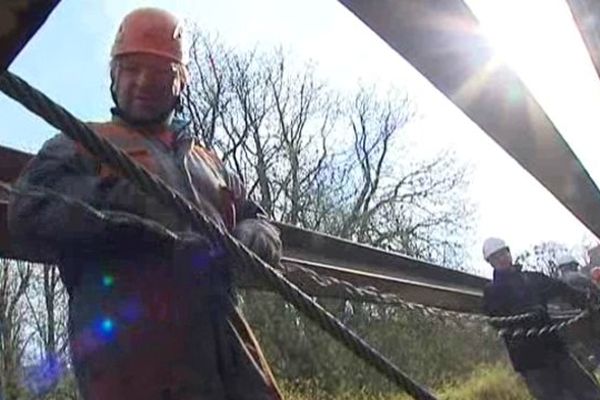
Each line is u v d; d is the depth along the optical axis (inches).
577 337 313.9
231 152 1016.2
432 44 54.7
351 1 51.7
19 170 94.0
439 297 249.4
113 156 42.2
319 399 622.5
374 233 1051.9
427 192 1083.3
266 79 1048.2
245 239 78.7
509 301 282.2
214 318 73.8
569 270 362.9
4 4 23.3
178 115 82.7
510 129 63.9
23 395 241.3
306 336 631.2
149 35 77.2
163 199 45.8
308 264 164.1
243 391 74.7
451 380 703.1
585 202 78.5
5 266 355.3
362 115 1085.8
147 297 69.9
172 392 69.2
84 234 68.3
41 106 38.0
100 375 69.7
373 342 667.4
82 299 71.6
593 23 62.3
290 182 1027.9
